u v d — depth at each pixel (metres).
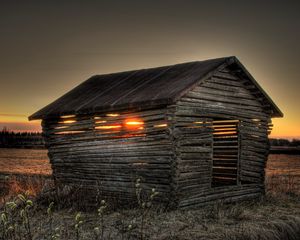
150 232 9.30
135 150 12.84
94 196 13.31
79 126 14.52
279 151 71.25
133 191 12.80
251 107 14.99
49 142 15.62
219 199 13.41
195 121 12.68
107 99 13.74
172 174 11.85
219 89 13.67
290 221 10.58
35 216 10.85
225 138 15.41
